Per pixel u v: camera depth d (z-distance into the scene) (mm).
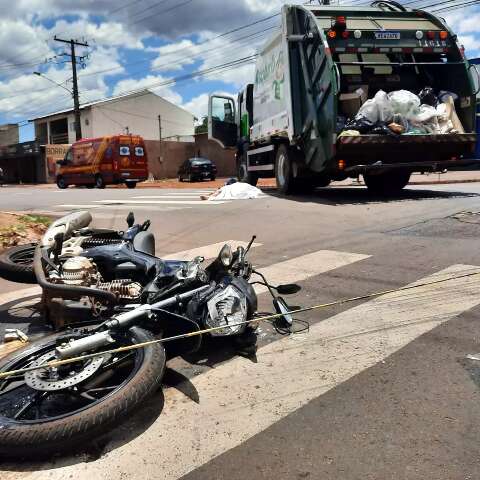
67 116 51625
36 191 23188
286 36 11727
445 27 11430
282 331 4184
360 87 11352
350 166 10773
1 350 4074
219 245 7629
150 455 2678
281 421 2914
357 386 3238
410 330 4023
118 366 3211
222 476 2494
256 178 16562
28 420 2699
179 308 3586
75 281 3936
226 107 17422
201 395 3252
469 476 2387
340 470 2480
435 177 18609
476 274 5266
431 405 2977
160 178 43031
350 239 7375
